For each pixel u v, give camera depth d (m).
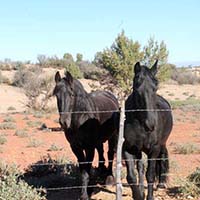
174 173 10.73
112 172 10.07
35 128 22.81
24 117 28.36
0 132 20.75
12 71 65.56
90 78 49.16
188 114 30.56
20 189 7.86
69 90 7.85
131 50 27.12
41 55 67.94
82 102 8.14
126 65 26.77
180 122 25.08
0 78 54.72
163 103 8.29
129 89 27.14
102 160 9.75
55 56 68.88
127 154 7.39
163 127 7.78
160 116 7.56
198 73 79.62
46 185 9.45
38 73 44.84
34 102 35.56
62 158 11.28
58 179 9.61
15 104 41.41
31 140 16.91
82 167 8.25
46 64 66.19
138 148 7.38
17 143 17.03
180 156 13.72
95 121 8.45
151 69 7.44
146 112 6.79
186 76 68.44
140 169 7.66
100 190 9.22
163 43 27.89
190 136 19.05
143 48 27.69
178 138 18.38
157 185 9.16
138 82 6.87
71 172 10.02
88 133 8.24
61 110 7.77
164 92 54.72
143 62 27.69
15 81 52.91
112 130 9.54
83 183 8.14
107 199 8.53
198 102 40.50
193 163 12.38
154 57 27.61
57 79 8.05
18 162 12.69
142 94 6.78
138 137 7.23
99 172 9.76
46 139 18.44
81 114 8.12
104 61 27.56
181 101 41.75
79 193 9.02
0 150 14.66
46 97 35.78
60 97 7.80
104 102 9.38
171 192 8.90
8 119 25.70
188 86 64.44
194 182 8.89
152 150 7.50
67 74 7.95
